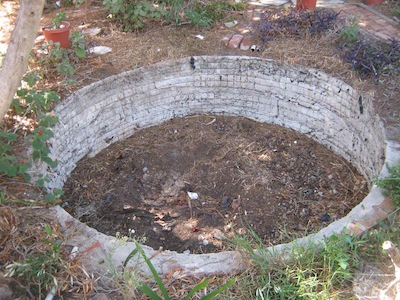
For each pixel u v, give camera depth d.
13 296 2.87
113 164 5.13
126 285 2.79
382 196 3.57
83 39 5.68
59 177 4.70
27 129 4.31
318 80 5.09
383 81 4.83
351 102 4.85
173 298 2.91
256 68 5.39
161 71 5.36
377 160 4.27
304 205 4.55
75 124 4.91
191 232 4.30
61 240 3.27
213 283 2.99
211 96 5.71
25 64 3.42
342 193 4.67
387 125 4.33
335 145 5.21
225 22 6.07
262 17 5.89
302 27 5.70
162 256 3.19
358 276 2.99
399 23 5.89
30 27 3.22
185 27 5.97
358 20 5.95
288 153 5.23
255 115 5.74
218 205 4.61
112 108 5.26
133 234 4.29
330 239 3.09
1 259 3.08
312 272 2.98
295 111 5.45
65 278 2.99
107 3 5.68
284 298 2.88
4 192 3.66
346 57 5.10
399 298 2.72
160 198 4.70
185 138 5.46
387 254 3.09
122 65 5.28
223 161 5.09
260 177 4.86
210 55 5.41
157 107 5.61
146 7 5.72
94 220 4.45
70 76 5.06
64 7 6.50
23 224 3.37
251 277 2.97
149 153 5.23
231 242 3.98
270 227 4.34
